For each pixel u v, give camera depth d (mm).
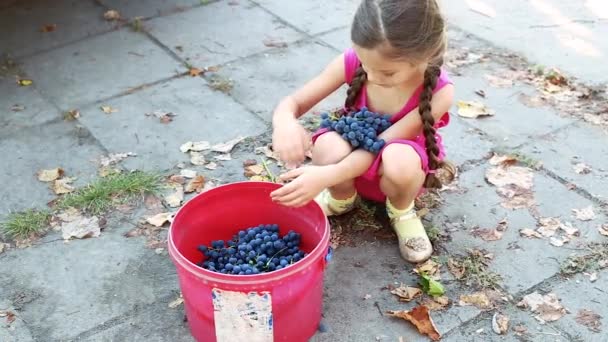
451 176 2174
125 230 2172
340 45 3150
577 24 3287
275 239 1896
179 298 1939
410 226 2051
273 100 2783
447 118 2027
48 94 2820
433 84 1889
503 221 2174
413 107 1958
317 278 1700
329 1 3527
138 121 2658
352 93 2031
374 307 1902
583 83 2850
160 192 2314
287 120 1986
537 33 3219
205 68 2982
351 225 2168
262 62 3025
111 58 3055
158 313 1897
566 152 2467
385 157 1888
